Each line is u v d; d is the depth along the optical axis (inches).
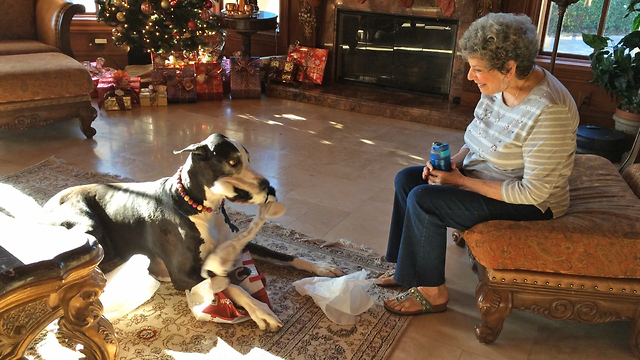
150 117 164.4
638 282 68.2
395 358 71.2
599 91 157.5
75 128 151.7
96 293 56.8
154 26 177.0
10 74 128.1
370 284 83.6
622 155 142.4
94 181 118.6
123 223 78.4
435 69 183.0
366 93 187.6
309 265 87.0
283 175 126.4
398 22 183.8
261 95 193.9
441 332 76.4
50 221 75.8
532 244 67.9
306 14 194.5
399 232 84.0
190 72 179.2
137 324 75.4
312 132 157.2
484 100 76.4
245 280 79.0
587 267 67.9
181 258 74.7
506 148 70.8
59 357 68.4
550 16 164.9
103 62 194.7
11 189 112.7
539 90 67.1
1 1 158.6
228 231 80.7
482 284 72.5
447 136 158.7
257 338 73.3
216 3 216.7
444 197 71.8
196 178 71.7
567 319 71.5
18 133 146.0
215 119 165.5
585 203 78.4
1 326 50.9
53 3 158.7
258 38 212.5
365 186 122.7
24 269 50.6
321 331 75.4
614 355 73.2
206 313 74.3
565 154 66.6
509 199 69.2
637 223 69.9
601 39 139.9
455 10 172.6
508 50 63.7
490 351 73.0
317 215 108.5
